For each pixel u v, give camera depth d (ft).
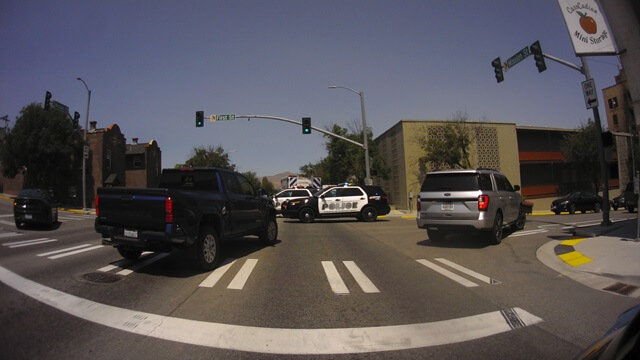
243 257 30.50
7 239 41.39
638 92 27.84
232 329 14.83
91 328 14.67
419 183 105.91
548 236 39.93
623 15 28.27
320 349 13.08
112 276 23.25
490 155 113.91
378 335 14.26
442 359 12.25
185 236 23.39
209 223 27.17
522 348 12.98
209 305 17.79
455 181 34.24
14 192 141.59
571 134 135.23
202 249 24.90
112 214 24.54
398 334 14.34
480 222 32.76
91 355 12.33
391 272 24.89
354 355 12.61
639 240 30.30
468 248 34.06
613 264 24.41
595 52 31.48
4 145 110.01
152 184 160.86
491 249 33.24
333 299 18.89
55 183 120.26
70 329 14.55
